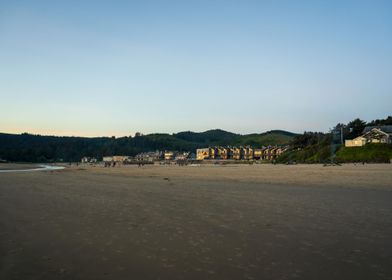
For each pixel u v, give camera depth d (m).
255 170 64.62
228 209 18.00
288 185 31.19
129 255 10.24
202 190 28.20
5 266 9.42
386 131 119.19
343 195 22.72
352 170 50.28
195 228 13.68
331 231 12.59
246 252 10.30
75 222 15.35
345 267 8.77
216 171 64.31
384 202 19.25
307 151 131.75
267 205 19.08
